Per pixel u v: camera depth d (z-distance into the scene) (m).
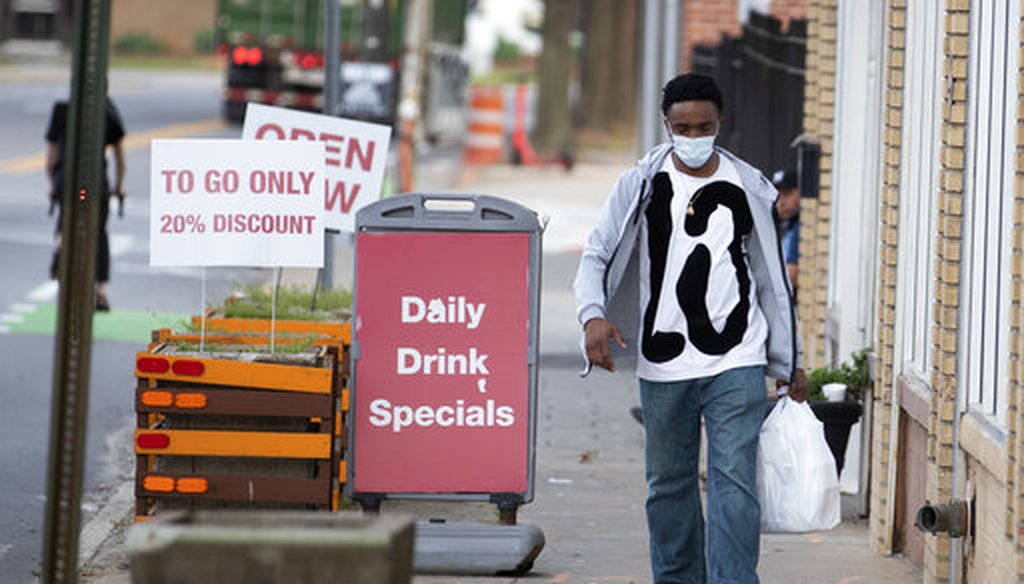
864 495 24.05
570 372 37.62
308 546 10.80
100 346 37.28
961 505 18.42
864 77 25.42
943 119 19.05
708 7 59.03
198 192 21.16
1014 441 16.12
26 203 63.00
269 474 20.70
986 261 17.91
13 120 101.25
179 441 20.55
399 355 20.50
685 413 17.31
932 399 19.36
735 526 16.95
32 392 32.28
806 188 28.45
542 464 27.98
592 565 20.92
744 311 17.16
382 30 59.06
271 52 108.25
